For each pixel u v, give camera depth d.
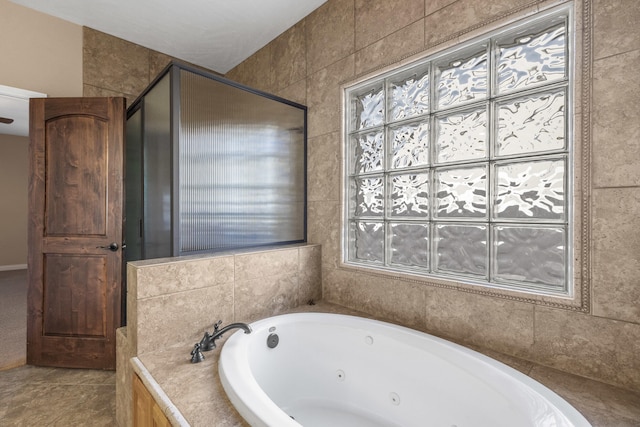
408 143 1.73
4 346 2.33
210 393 1.04
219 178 1.76
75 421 1.56
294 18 2.26
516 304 1.31
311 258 2.06
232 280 1.65
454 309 1.49
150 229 1.85
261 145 1.98
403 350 1.44
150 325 1.36
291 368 1.63
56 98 2.11
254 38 2.51
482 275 1.45
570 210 1.20
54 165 2.11
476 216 1.47
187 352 1.35
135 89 2.58
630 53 1.06
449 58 1.55
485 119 1.43
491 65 1.41
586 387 1.09
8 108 2.47
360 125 1.96
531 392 1.02
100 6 2.13
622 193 1.08
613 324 1.10
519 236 1.35
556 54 1.24
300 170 2.21
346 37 1.97
